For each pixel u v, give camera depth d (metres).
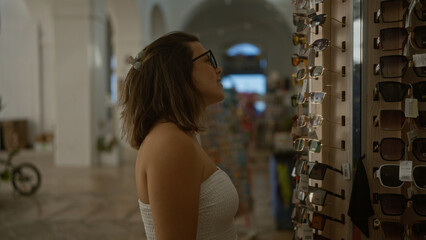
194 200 1.12
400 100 1.23
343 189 1.39
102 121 10.74
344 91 1.37
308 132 1.40
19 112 14.80
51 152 13.51
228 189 1.26
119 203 6.43
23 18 14.60
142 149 1.24
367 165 1.33
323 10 1.40
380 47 1.27
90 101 10.24
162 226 1.08
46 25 14.64
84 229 5.11
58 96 10.34
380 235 1.36
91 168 9.91
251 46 22.58
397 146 1.27
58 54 10.28
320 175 1.35
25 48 14.66
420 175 1.24
